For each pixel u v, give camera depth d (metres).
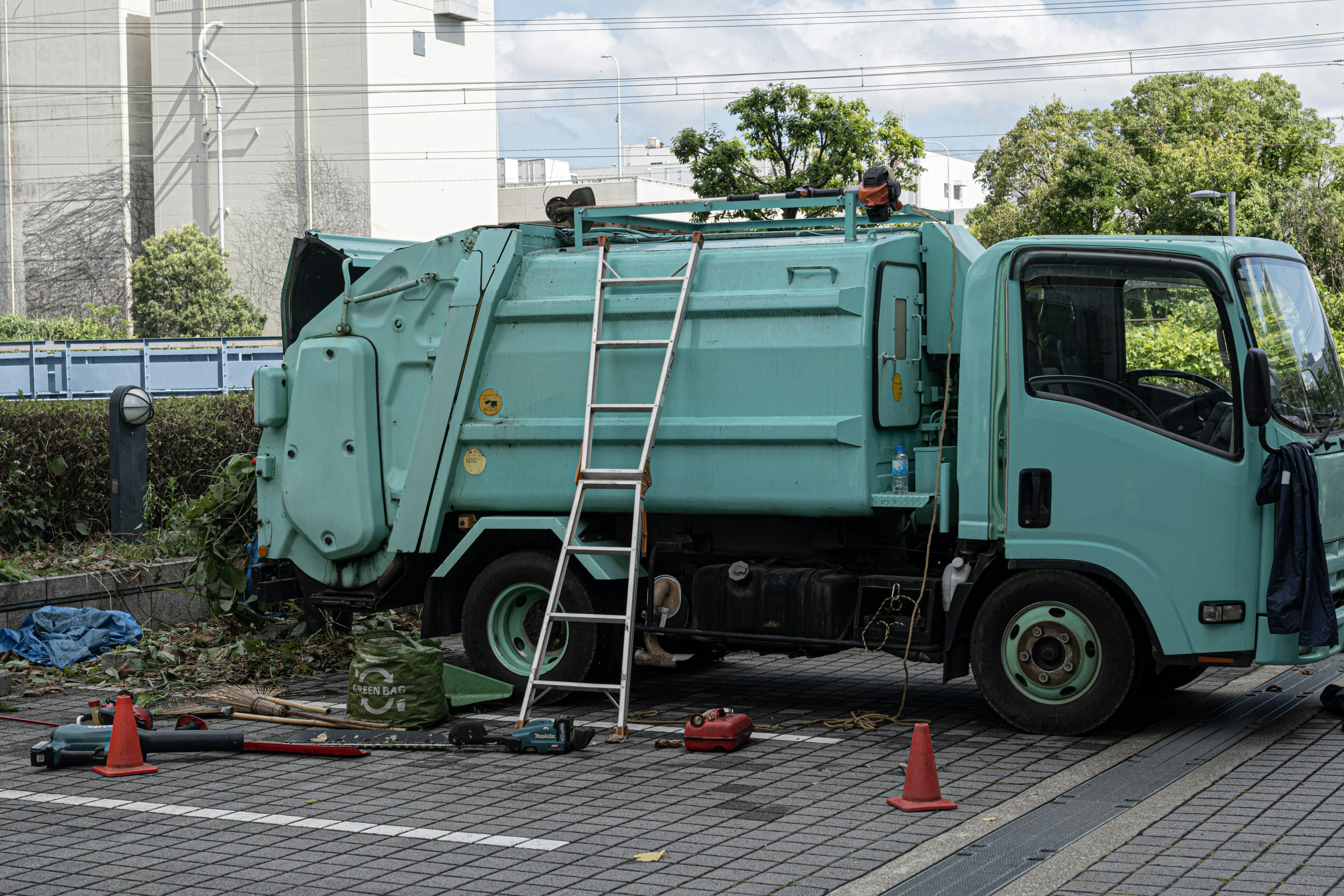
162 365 41.97
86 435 15.77
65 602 12.93
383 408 11.13
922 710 10.19
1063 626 9.05
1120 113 89.38
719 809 7.44
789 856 6.54
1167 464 8.79
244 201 102.50
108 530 15.88
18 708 10.61
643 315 10.19
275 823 7.27
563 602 10.40
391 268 11.12
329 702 10.75
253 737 9.27
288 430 11.43
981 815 7.20
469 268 10.72
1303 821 6.95
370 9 99.94
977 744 8.93
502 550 11.06
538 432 10.42
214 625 13.42
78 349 43.75
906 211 10.66
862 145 39.66
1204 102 90.19
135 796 7.88
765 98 39.53
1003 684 9.23
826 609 9.65
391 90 101.75
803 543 10.16
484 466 10.69
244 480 12.35
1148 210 72.44
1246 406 8.55
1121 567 8.88
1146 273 8.98
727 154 39.53
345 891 6.13
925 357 10.15
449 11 105.25
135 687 11.32
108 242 107.00
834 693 10.96
